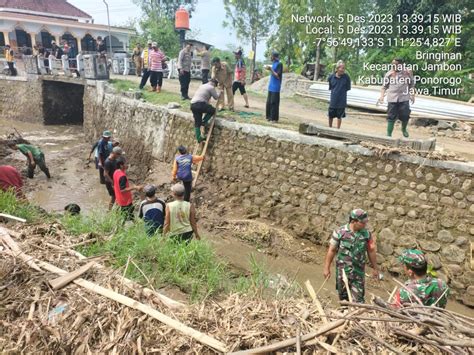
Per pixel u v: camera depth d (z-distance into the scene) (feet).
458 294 21.15
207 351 9.65
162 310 11.18
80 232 17.13
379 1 60.95
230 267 20.93
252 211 30.14
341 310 11.17
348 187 25.08
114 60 76.18
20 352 9.96
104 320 10.68
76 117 72.43
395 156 22.93
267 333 9.84
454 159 21.52
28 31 97.66
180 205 19.51
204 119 33.17
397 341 9.36
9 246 14.37
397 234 23.12
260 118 34.40
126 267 13.07
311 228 26.84
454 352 8.39
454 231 21.18
